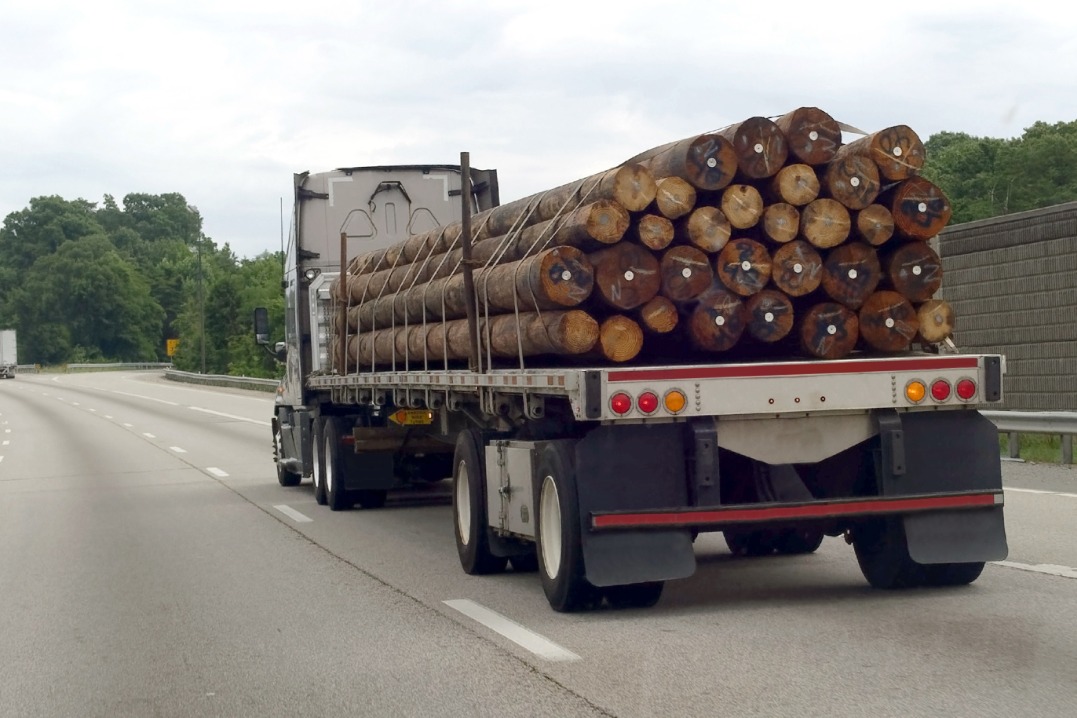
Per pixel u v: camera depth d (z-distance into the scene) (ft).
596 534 24.97
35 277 579.07
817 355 26.55
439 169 54.95
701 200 26.32
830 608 26.07
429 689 21.01
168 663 23.99
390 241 54.39
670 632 24.31
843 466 27.30
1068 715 17.81
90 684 22.63
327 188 54.49
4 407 181.27
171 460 81.20
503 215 30.94
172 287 627.46
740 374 24.99
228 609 29.30
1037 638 22.59
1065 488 45.29
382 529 43.96
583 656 22.68
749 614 25.77
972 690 19.19
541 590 30.07
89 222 652.07
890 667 20.77
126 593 32.07
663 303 25.75
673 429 25.32
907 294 26.71
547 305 25.95
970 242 66.03
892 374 25.75
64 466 79.15
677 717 18.54
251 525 46.11
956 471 26.35
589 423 26.73
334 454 49.80
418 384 35.58
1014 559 31.12
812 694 19.34
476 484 32.09
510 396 28.55
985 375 26.09
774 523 25.29
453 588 30.96
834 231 26.18
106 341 578.25
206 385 237.25
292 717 19.85
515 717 19.06
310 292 53.42
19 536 44.86
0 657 25.03
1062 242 60.54
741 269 25.93
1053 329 61.16
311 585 32.22
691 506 25.13
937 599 26.58
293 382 56.90
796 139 25.91
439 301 33.68
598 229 25.25
